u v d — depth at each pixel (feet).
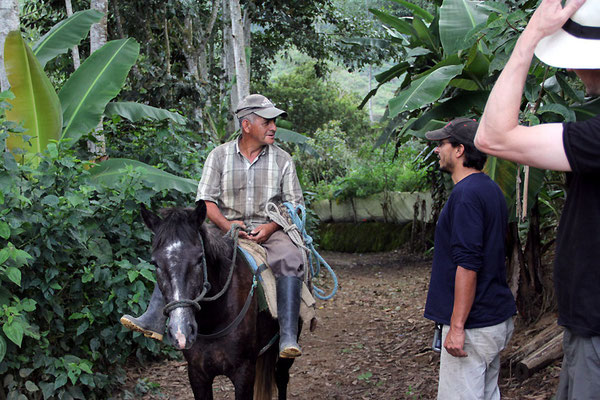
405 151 52.39
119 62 20.52
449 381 9.41
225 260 10.25
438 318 9.56
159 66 40.06
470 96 15.49
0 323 12.26
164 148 21.02
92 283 15.29
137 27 42.98
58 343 14.90
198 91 34.53
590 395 5.49
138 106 21.04
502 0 14.90
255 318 10.73
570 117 12.15
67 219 13.32
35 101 17.02
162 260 8.82
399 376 16.99
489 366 9.67
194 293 8.88
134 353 18.31
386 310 26.91
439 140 9.77
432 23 18.95
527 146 5.12
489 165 14.30
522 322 17.90
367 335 22.29
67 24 21.38
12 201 12.46
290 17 53.78
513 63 5.14
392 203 50.98
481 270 9.11
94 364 15.56
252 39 58.44
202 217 9.23
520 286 17.79
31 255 13.00
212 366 10.43
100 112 19.56
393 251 49.67
